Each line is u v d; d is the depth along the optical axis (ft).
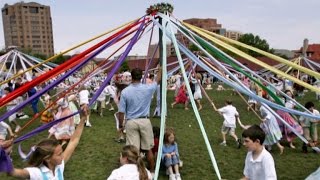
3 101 11.64
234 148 24.14
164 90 15.37
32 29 262.26
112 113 41.73
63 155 9.24
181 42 17.80
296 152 23.03
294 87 63.67
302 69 14.84
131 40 16.07
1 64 57.67
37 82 12.53
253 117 37.86
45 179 7.82
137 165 12.46
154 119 36.68
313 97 64.23
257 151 10.17
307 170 19.13
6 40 266.57
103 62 18.34
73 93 26.07
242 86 15.78
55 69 13.41
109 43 15.35
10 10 258.16
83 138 27.61
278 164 20.30
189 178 17.93
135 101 16.57
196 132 29.73
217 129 31.09
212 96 65.00
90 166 20.12
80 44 15.66
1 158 7.15
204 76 97.14
